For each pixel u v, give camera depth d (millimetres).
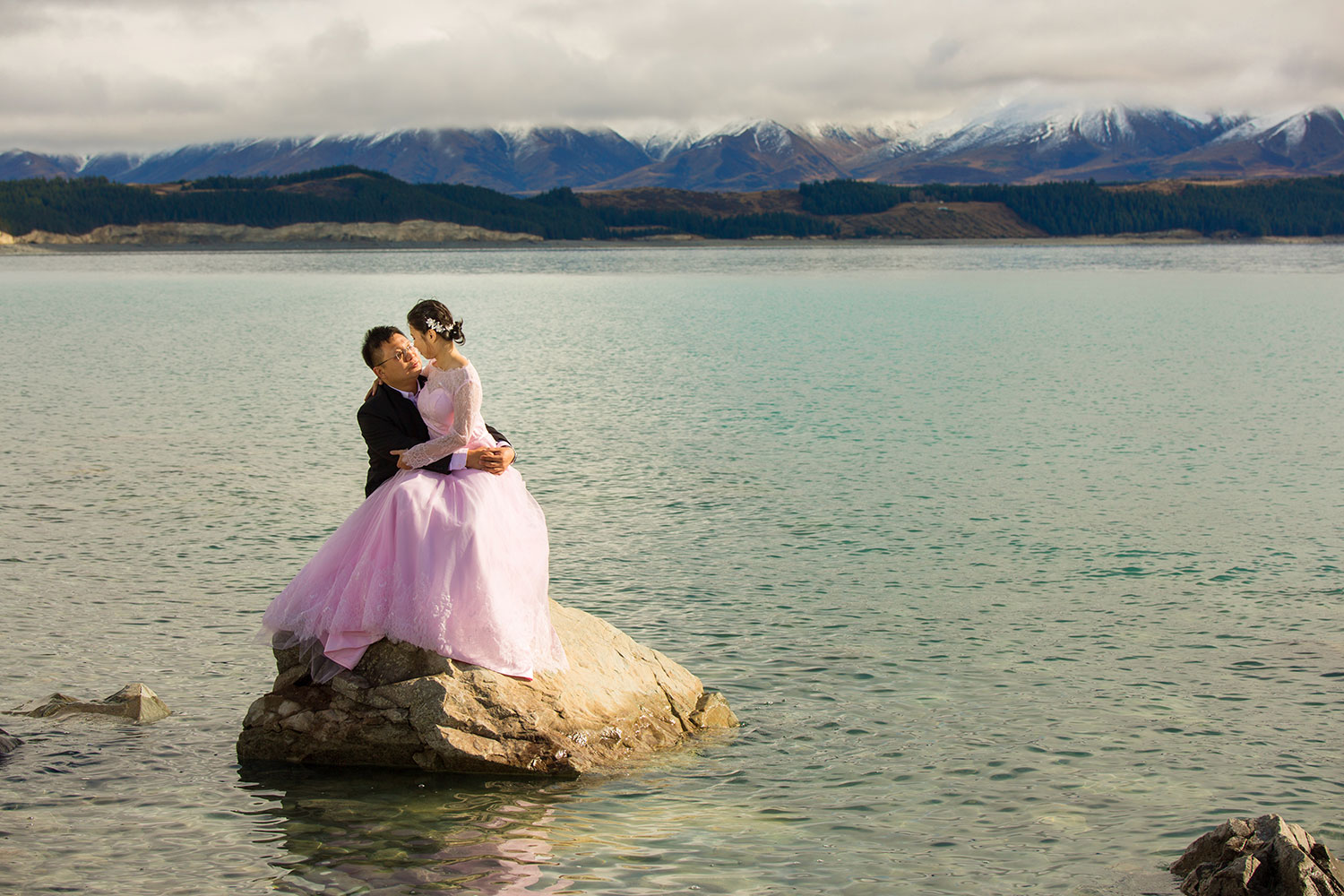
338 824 8008
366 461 23594
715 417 30750
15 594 13836
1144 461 24328
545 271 154500
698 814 8344
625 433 27969
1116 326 64188
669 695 9984
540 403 33656
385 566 8656
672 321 70125
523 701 8867
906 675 11641
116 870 7344
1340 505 19984
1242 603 14305
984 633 13062
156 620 12930
